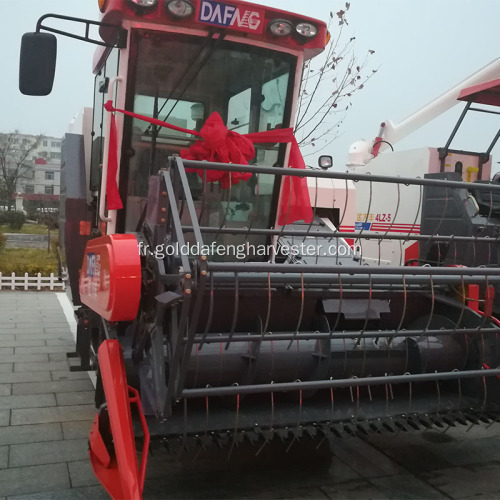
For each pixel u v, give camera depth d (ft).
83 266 13.38
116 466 10.54
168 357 10.20
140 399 10.22
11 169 171.63
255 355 11.04
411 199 24.91
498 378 11.83
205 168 10.14
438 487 12.27
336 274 10.27
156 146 14.34
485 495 11.93
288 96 15.30
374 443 14.75
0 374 19.95
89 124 19.13
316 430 10.97
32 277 43.39
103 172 14.34
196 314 8.96
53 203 175.32
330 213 20.63
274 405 11.68
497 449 14.48
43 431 14.75
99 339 14.15
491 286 11.32
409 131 30.30
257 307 12.46
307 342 11.94
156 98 14.07
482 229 15.72
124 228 14.51
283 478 12.51
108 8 12.91
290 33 14.53
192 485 12.00
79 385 18.83
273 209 15.55
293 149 15.40
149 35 13.61
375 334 10.76
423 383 12.83
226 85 14.58
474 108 20.31
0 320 30.19
